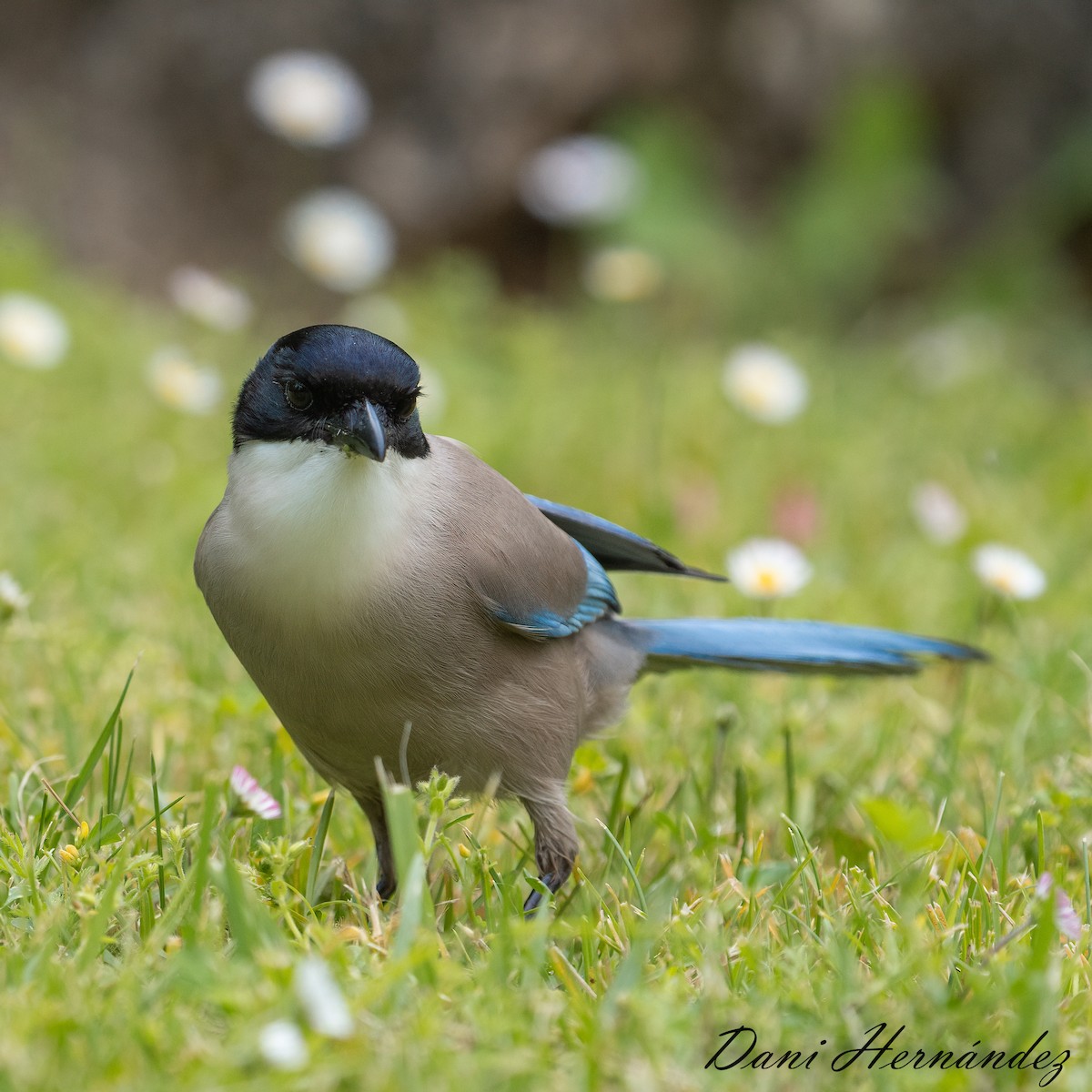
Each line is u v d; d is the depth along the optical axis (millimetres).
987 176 22625
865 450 15758
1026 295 22031
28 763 8492
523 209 21594
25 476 13750
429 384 15234
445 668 7496
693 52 21750
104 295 18844
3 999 5598
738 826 8430
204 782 8680
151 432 15195
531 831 9000
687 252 21531
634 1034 5660
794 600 12430
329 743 7699
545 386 17000
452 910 7281
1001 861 7633
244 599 7387
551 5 21062
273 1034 5227
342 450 7281
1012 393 18172
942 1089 5469
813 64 22062
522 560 7734
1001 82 22562
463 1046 5594
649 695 10461
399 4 20938
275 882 6715
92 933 6031
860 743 9953
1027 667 10836
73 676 9531
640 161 21531
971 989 6207
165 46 21062
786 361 15742
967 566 13117
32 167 20672
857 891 7191
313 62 18281
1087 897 7273
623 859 7641
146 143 21094
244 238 21281
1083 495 14938
